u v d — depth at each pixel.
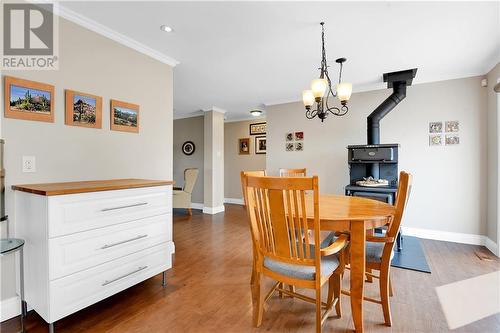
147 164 2.69
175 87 3.98
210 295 2.04
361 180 3.64
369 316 1.76
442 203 3.51
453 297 2.01
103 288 1.70
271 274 1.57
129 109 2.50
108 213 1.72
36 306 1.56
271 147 4.94
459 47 2.58
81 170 2.12
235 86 3.91
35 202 1.53
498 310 1.82
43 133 1.88
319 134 4.46
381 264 1.67
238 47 2.61
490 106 3.15
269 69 3.21
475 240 3.31
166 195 2.14
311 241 3.09
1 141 1.65
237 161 6.75
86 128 2.16
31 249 1.58
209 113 5.41
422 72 3.30
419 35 2.34
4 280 1.70
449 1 1.84
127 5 1.91
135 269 1.89
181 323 1.67
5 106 1.70
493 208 3.05
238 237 3.65
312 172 4.51
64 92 2.01
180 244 3.33
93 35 2.20
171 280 2.30
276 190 1.41
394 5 1.89
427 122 3.59
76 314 1.76
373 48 2.61
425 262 2.71
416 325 1.66
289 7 1.93
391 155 3.31
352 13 2.00
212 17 2.07
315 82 2.09
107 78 2.31
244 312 1.81
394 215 1.62
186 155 6.45
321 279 1.41
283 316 1.76
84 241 1.59
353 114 4.14
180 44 2.55
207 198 5.47
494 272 2.46
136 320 1.70
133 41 2.47
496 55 2.77
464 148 3.38
